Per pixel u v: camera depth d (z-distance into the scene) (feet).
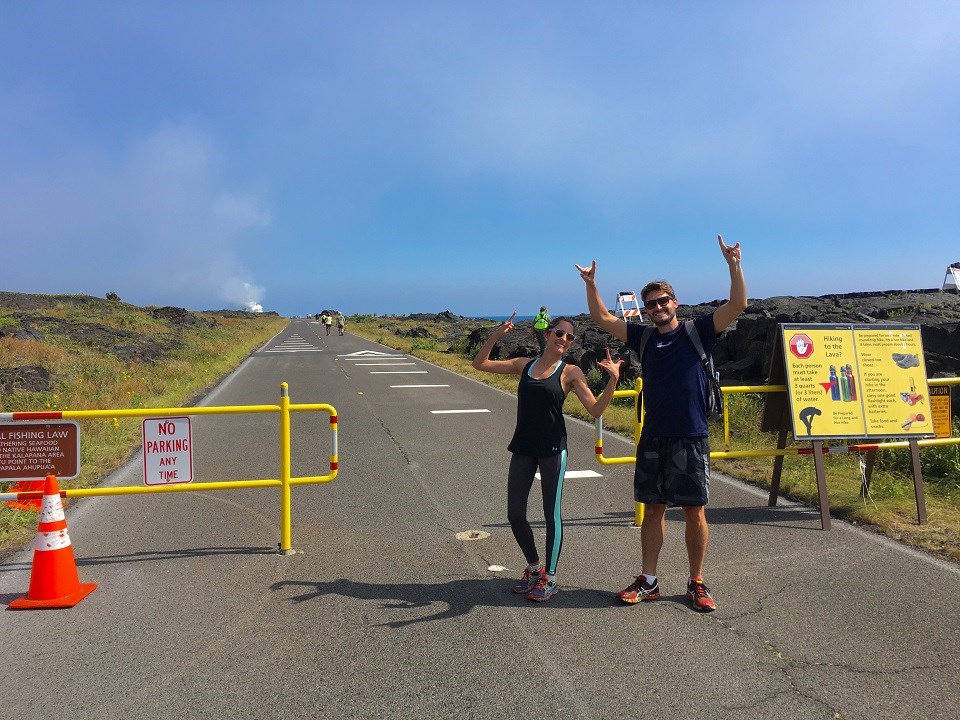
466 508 22.49
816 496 22.95
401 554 18.06
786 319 38.93
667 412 14.30
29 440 17.04
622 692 11.14
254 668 12.02
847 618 13.91
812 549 18.25
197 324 157.58
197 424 39.55
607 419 39.52
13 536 19.38
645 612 14.29
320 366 81.15
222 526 20.56
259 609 14.56
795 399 21.11
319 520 21.17
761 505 22.70
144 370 62.69
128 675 11.83
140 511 22.13
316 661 12.25
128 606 14.78
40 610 14.61
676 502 14.30
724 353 45.29
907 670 11.79
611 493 24.62
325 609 14.53
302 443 33.83
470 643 12.91
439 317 273.13
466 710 10.66
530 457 15.10
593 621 13.85
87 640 13.17
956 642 12.82
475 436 35.70
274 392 55.31
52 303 138.62
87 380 53.83
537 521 21.11
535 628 13.55
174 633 13.43
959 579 15.98
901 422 21.38
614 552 18.21
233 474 27.45
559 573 16.67
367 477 26.81
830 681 11.44
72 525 20.70
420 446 33.06
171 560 17.66
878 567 16.83
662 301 14.51
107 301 154.92
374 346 125.29
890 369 21.77
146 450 17.48
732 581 16.02
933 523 20.30
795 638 13.03
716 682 11.43
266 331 193.06
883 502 22.16
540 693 11.13
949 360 32.09
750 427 33.27
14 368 50.85
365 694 11.15
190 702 10.96
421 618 14.05
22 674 11.90
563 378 14.90
